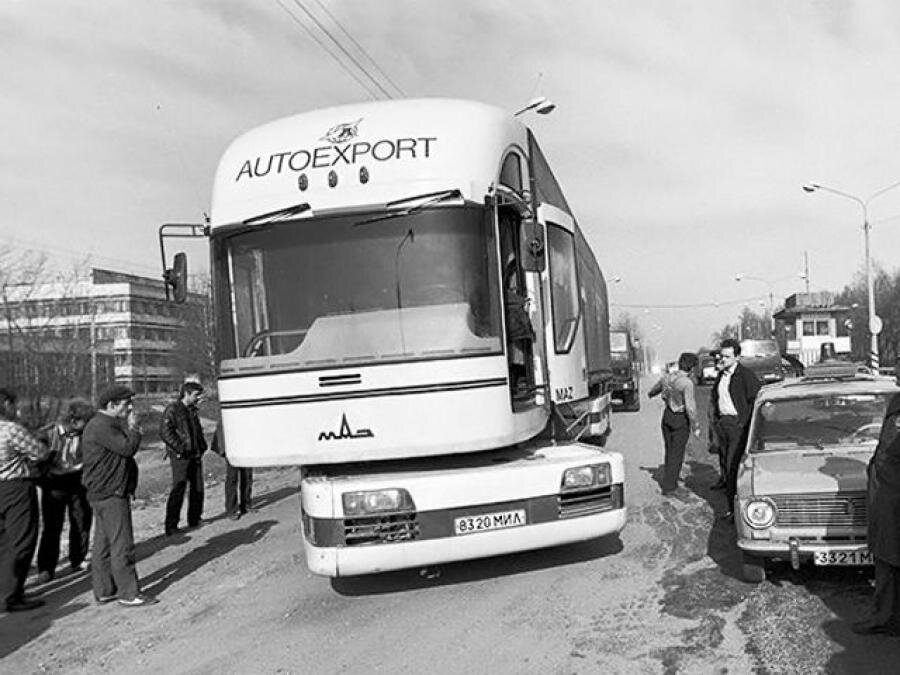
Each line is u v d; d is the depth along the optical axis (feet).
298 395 21.07
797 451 22.52
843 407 24.23
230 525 36.47
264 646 19.69
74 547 29.32
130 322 233.14
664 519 29.91
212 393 118.93
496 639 18.60
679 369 34.45
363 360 20.76
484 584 23.18
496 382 20.94
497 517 21.16
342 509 20.66
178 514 35.55
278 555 29.55
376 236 21.59
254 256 22.26
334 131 22.74
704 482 37.76
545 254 25.41
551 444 25.29
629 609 19.86
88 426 24.23
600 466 22.24
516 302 22.39
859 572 21.09
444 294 21.25
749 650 16.60
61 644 21.26
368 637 19.60
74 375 107.04
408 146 21.94
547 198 28.04
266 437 21.27
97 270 233.14
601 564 24.25
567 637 18.29
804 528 19.48
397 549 20.68
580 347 30.09
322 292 21.65
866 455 21.47
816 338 222.69
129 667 19.16
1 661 20.29
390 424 20.65
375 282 21.45
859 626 16.88
